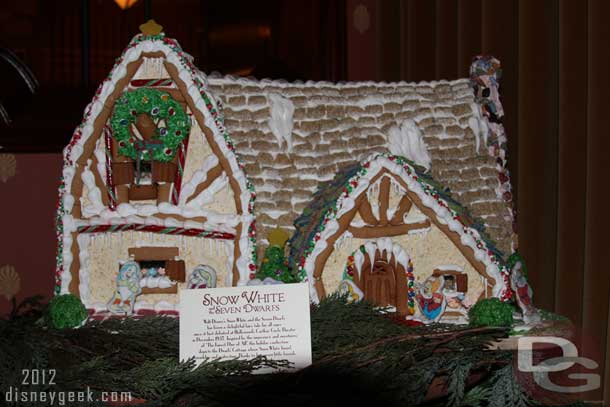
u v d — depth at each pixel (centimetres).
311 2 273
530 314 149
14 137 237
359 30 278
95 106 144
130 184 143
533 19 202
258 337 116
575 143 190
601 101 181
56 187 242
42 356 110
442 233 144
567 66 190
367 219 142
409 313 142
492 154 163
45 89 245
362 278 141
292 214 153
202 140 146
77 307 132
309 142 158
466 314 143
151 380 107
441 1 246
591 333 182
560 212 192
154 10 290
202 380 107
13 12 275
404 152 154
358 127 160
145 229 141
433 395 120
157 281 141
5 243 242
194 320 117
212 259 143
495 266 142
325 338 121
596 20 181
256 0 267
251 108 159
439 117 163
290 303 117
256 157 155
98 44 280
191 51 293
